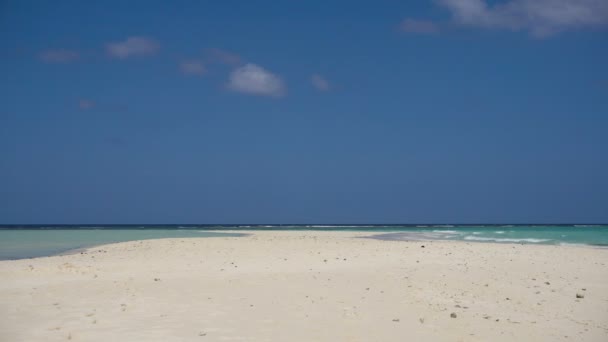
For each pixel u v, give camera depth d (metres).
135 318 10.53
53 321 10.30
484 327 10.03
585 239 42.56
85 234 56.88
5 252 30.17
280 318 10.54
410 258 21.42
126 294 13.13
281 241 32.81
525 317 10.87
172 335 9.26
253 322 10.21
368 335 9.33
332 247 27.62
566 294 13.22
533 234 55.03
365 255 22.91
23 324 10.08
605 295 13.12
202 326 9.90
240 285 14.45
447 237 46.19
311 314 10.90
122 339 9.00
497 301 12.32
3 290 13.88
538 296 12.93
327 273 16.73
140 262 20.75
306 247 27.62
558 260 21.02
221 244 30.06
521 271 17.14
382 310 11.31
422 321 10.34
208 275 16.59
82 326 9.91
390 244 30.14
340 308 11.48
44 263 20.33
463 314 11.03
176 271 17.80
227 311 11.16
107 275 16.88
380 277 15.69
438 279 15.22
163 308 11.47
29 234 57.22
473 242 34.84
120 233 60.69
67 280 15.76
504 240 40.56
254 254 23.84
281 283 14.75
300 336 9.23
